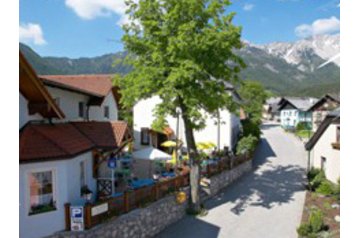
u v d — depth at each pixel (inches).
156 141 1213.1
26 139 441.4
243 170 1061.8
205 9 655.1
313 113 2288.4
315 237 546.9
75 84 884.6
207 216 687.1
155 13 675.4
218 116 791.1
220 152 1124.5
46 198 449.4
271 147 1567.4
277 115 3774.6
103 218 485.1
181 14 641.6
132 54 706.8
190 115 629.9
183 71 582.2
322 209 696.4
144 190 581.6
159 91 625.6
